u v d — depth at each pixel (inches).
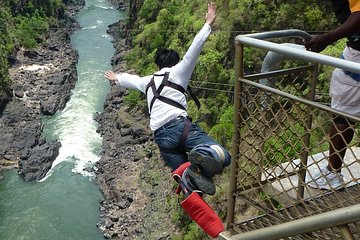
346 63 155.6
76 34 2851.9
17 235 1301.7
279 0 1395.2
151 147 1656.0
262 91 193.2
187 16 1920.5
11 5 2657.5
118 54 2475.4
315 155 251.8
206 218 195.0
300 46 197.0
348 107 206.1
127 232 1306.6
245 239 198.1
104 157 1676.9
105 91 2172.7
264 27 1407.5
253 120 199.6
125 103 1962.4
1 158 1667.1
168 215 1326.3
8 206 1425.9
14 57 2327.8
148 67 2081.7
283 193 207.5
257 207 208.1
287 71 211.6
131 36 2524.6
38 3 2837.1
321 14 1312.7
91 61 2472.9
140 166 1583.4
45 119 1932.8
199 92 1553.9
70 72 2257.6
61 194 1488.7
